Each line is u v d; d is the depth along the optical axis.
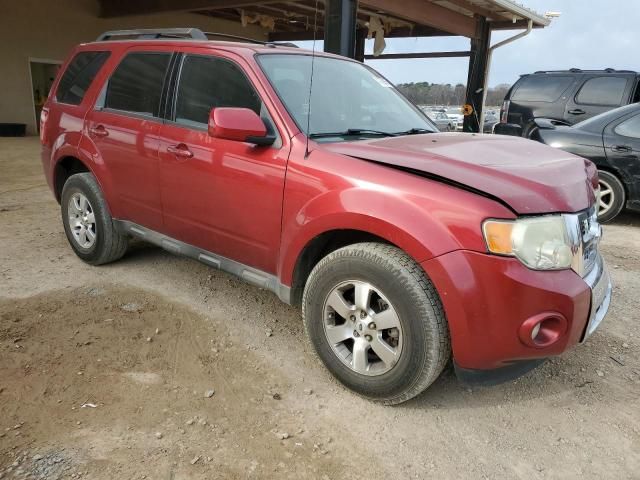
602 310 2.88
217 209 3.46
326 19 8.24
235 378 3.08
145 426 2.63
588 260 2.86
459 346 2.54
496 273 2.43
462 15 12.21
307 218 2.93
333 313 2.99
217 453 2.48
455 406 2.93
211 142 3.46
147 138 3.88
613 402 3.01
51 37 14.91
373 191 2.70
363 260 2.73
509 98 10.62
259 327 3.69
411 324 2.60
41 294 4.04
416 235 2.53
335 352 2.97
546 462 2.54
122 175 4.14
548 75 10.24
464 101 13.66
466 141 3.28
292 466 2.43
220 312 3.88
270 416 2.77
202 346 3.41
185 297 4.11
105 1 15.27
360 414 2.82
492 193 2.49
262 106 3.27
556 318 2.51
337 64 3.99
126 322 3.66
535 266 2.48
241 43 3.82
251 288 4.31
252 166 3.21
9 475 2.27
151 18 16.95
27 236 5.48
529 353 2.55
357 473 2.41
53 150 4.78
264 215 3.19
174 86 3.80
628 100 9.34
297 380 3.09
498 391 3.08
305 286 3.08
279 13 15.24
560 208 2.56
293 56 3.71
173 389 2.94
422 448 2.60
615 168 6.60
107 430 2.58
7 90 14.38
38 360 3.14
